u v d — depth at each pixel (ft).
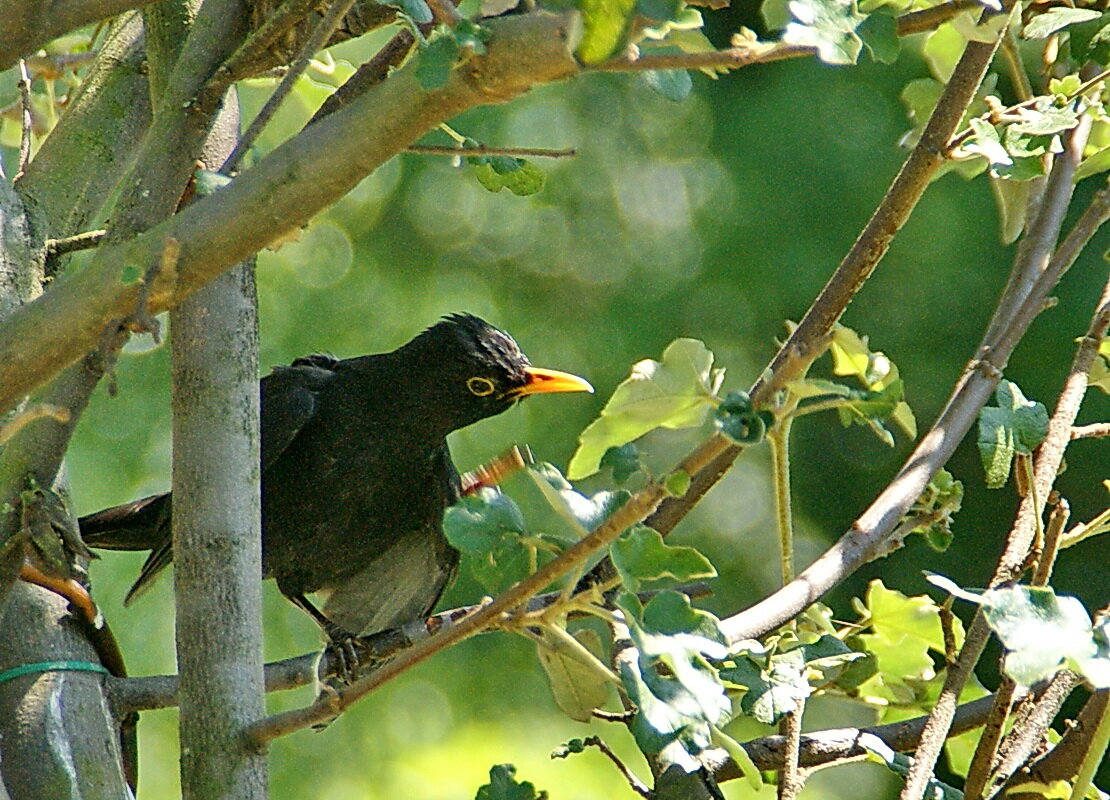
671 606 11.78
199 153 15.37
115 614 39.88
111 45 19.97
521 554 12.78
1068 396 16.15
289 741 42.04
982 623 14.99
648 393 12.82
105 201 19.47
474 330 28.63
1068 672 15.38
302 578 29.17
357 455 28.07
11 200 17.62
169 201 15.12
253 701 14.49
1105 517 15.43
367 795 41.57
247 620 14.73
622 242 52.60
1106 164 17.26
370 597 29.32
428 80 10.30
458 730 43.09
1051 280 16.89
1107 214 17.01
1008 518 50.98
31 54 12.50
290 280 47.37
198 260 11.23
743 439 10.75
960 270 51.96
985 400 16.81
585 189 52.95
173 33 17.15
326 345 46.78
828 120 52.54
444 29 10.54
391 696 43.91
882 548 16.21
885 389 12.00
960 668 14.84
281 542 28.55
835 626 19.49
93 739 15.99
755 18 58.49
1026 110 15.52
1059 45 19.83
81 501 39.06
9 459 13.98
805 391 11.66
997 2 14.49
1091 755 13.42
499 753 41.63
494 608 11.76
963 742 18.31
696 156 53.62
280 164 11.04
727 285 51.90
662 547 11.50
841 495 53.62
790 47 10.75
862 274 15.96
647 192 53.31
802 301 51.29
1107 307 16.49
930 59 19.49
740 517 53.42
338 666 24.27
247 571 14.89
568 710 14.60
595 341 51.44
